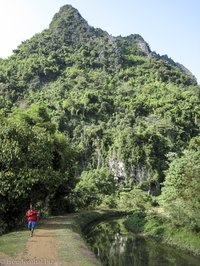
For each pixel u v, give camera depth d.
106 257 30.94
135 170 137.00
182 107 183.12
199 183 36.38
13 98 191.25
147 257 31.52
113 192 94.81
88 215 56.84
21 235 29.08
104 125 168.75
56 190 52.16
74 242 27.11
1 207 33.38
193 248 34.25
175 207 39.91
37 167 35.59
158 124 159.62
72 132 164.88
